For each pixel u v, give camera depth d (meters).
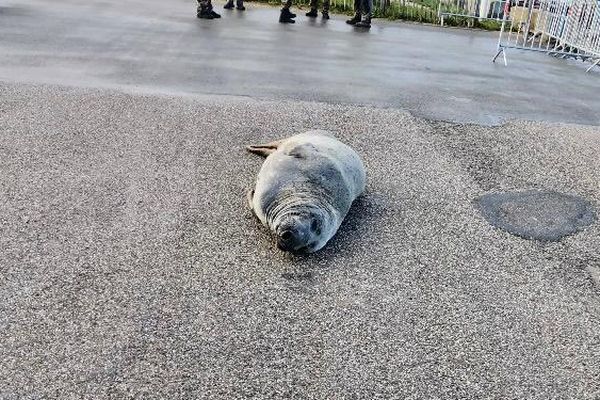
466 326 2.50
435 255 3.01
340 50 7.78
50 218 3.02
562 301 2.74
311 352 2.27
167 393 2.02
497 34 10.98
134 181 3.49
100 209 3.15
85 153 3.82
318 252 2.93
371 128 4.77
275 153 3.30
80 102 4.74
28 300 2.40
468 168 4.16
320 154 3.19
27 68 5.55
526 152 4.57
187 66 6.17
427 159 4.25
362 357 2.27
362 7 9.84
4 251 2.71
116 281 2.57
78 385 2.02
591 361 2.37
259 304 2.51
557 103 6.14
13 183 3.34
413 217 3.38
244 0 11.57
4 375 2.03
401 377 2.19
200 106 4.91
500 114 5.51
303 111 5.01
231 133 4.38
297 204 2.85
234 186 3.54
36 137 3.99
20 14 8.21
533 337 2.48
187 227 3.05
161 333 2.29
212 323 2.37
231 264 2.77
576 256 3.14
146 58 6.37
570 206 3.71
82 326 2.29
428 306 2.61
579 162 4.46
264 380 2.11
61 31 7.36
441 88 6.28
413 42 9.06
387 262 2.91
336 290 2.65
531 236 3.30
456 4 12.28
